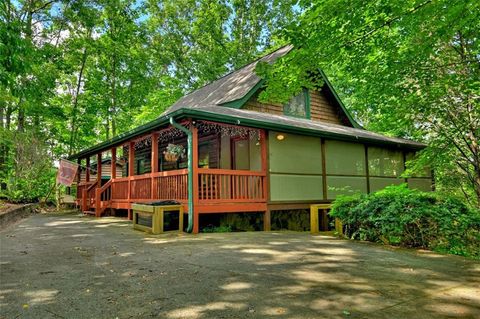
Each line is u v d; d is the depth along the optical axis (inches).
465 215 223.6
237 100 442.9
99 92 930.7
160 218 303.6
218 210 328.8
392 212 234.2
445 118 366.9
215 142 486.6
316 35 220.4
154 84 1021.2
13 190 600.4
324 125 482.6
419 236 227.8
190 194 311.9
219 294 124.5
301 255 198.8
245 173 357.4
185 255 199.6
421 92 337.7
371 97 364.2
